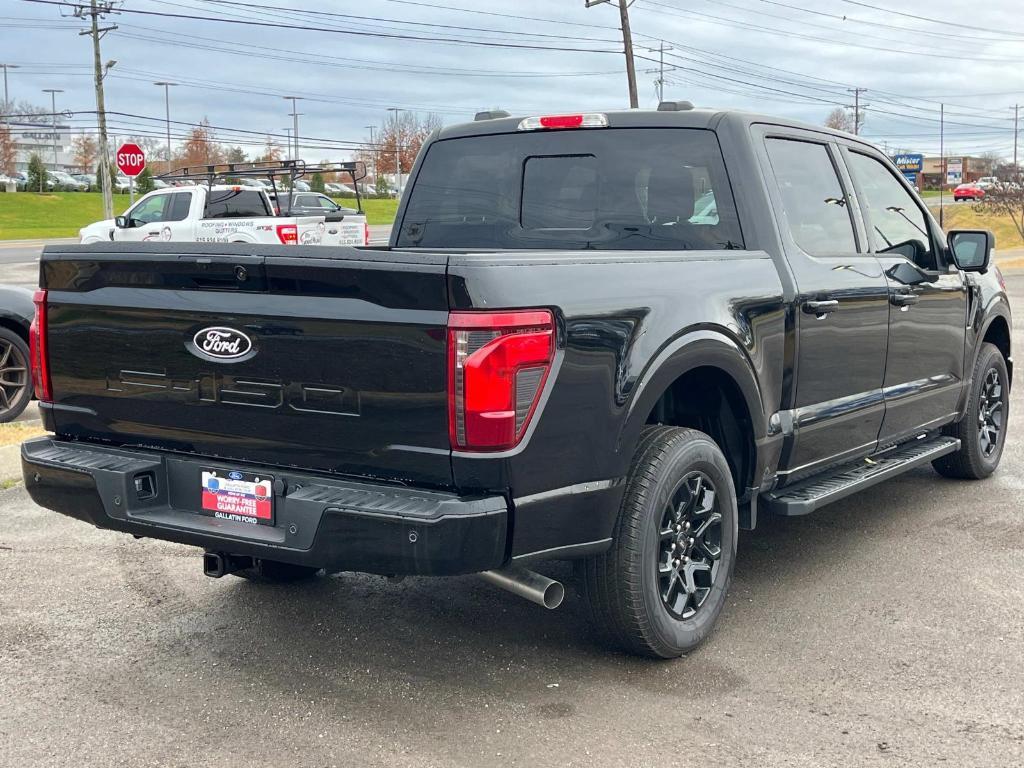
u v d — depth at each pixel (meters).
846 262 4.88
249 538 3.47
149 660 3.98
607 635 3.85
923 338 5.59
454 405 3.13
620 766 3.15
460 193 5.19
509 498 3.21
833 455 4.92
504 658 3.97
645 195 4.70
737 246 4.49
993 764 3.15
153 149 97.81
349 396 3.29
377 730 3.40
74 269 3.82
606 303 3.48
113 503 3.71
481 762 3.18
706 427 4.35
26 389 8.54
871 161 5.56
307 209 23.56
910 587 4.75
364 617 4.40
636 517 3.67
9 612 4.47
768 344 4.29
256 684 3.76
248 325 3.44
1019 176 47.47
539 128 4.96
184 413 3.64
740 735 3.34
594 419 3.42
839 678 3.78
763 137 4.66
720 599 4.11
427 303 3.13
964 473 6.60
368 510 3.19
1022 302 19.05
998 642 4.11
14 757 3.24
